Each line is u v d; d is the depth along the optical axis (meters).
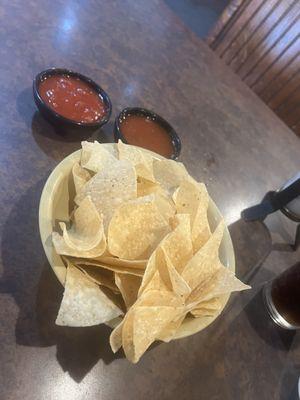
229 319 0.32
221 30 0.75
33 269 0.26
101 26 0.46
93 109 0.35
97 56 0.43
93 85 0.36
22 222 0.28
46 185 0.26
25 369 0.23
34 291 0.26
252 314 0.33
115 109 0.39
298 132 0.74
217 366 0.29
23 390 0.22
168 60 0.49
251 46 0.72
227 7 0.72
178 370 0.27
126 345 0.22
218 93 0.50
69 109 0.33
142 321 0.22
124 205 0.24
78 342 0.25
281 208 0.41
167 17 0.54
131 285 0.24
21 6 0.42
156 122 0.38
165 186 0.31
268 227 0.41
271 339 0.33
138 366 0.26
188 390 0.27
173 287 0.23
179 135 0.42
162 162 0.31
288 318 0.33
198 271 0.25
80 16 0.46
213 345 0.30
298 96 0.71
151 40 0.49
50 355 0.24
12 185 0.29
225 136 0.46
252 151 0.47
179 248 0.25
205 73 0.51
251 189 0.43
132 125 0.36
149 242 0.25
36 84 0.32
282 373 0.31
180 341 0.29
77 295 0.22
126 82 0.43
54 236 0.23
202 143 0.43
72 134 0.34
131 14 0.50
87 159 0.28
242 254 0.37
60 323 0.21
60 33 0.42
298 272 0.32
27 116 0.34
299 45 0.67
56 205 0.27
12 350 0.23
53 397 0.23
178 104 0.45
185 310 0.23
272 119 0.54
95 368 0.25
